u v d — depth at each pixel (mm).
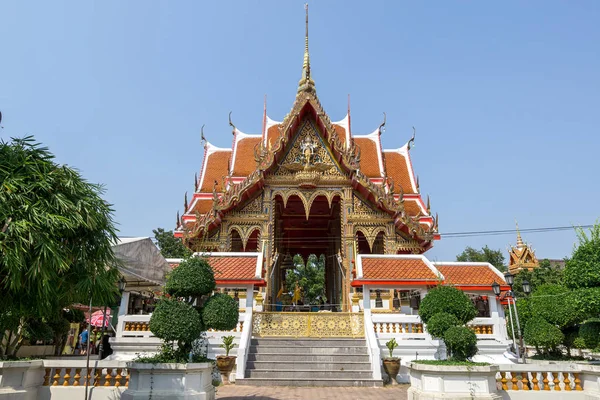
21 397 8922
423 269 17562
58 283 8789
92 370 10070
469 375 9414
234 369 14797
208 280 9625
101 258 9352
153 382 8555
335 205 26531
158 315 9047
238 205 23172
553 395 10203
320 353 15250
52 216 7859
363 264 17797
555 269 34594
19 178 7891
